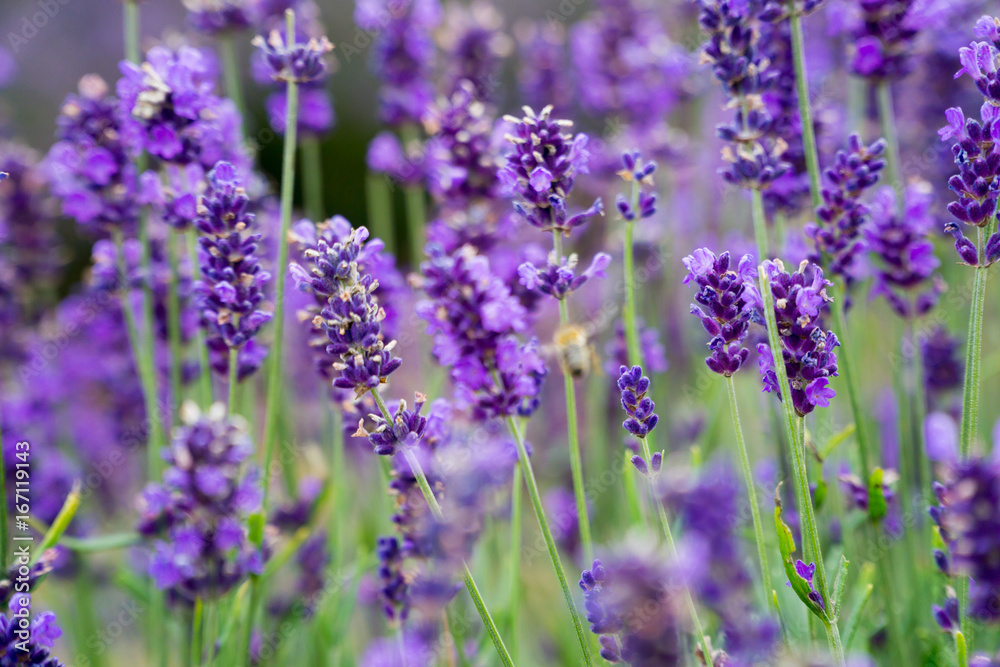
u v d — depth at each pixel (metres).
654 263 1.01
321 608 0.92
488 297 0.82
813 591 0.80
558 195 0.83
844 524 0.88
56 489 1.00
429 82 1.07
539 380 0.85
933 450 0.89
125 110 0.88
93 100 0.92
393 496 0.84
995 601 0.76
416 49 1.04
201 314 0.88
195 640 0.86
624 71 1.18
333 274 0.81
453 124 0.92
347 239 0.82
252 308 0.85
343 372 0.81
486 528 0.91
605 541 0.98
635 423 0.81
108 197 0.93
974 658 0.80
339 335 0.81
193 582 0.84
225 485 0.82
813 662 0.78
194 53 0.89
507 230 0.92
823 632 0.84
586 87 1.20
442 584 0.82
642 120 1.15
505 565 0.95
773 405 0.89
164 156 0.88
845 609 0.89
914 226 0.88
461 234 0.92
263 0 1.01
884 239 0.88
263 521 0.86
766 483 0.93
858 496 0.86
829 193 0.86
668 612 0.75
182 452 0.82
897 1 0.90
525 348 0.82
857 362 0.96
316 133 1.03
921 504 0.90
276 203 0.98
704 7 0.86
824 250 0.87
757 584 0.87
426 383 1.01
